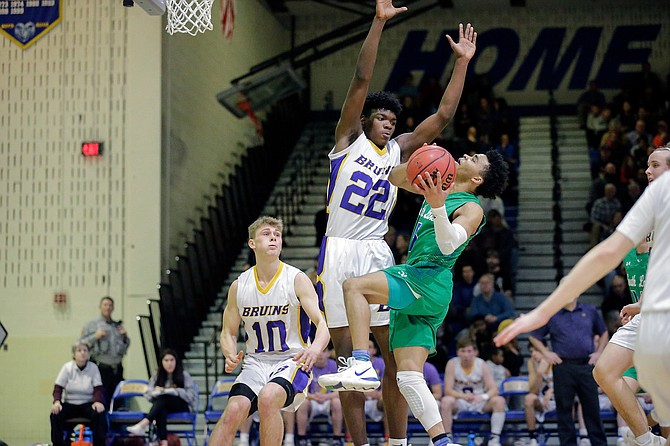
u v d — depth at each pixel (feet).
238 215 62.59
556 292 11.82
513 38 80.23
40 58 53.31
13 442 50.93
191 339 53.52
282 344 22.34
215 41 61.87
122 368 47.34
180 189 54.90
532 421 40.52
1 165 53.06
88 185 52.42
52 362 51.37
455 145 65.82
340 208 21.71
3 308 52.11
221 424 21.26
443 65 80.23
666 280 11.91
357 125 21.57
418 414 19.47
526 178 70.44
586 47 79.51
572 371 37.50
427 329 19.98
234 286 22.62
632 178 62.54
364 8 78.74
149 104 52.39
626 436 23.24
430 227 19.83
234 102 57.88
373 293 19.33
